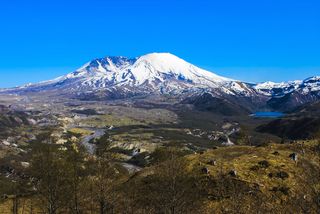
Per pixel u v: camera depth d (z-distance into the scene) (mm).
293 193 68688
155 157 81250
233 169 80625
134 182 82375
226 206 68438
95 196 76375
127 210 73000
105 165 76875
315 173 47625
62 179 79312
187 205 67938
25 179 94062
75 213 79188
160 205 68250
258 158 87812
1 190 105125
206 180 77875
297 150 89938
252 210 60750
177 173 69000
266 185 74188
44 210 87625
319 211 44938
